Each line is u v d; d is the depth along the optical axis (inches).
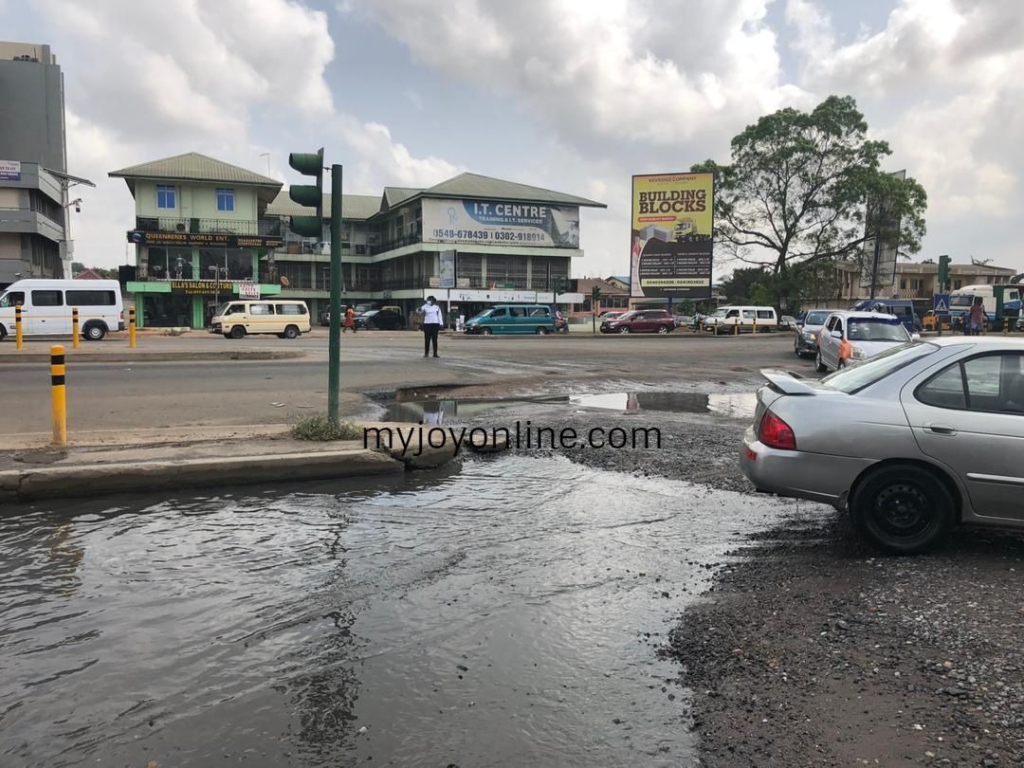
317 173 331.3
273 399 478.9
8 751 119.0
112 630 161.5
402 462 308.8
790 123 2128.4
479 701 134.7
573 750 120.1
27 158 2271.2
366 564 201.6
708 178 1966.0
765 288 2400.3
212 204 2071.9
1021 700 130.8
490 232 2374.5
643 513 251.3
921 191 2181.3
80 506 253.9
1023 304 1895.9
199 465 278.2
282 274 2635.3
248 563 201.8
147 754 118.6
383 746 121.0
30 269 1921.8
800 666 145.6
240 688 138.6
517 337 1552.7
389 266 2679.6
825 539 224.1
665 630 163.5
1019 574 191.5
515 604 177.0
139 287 1983.3
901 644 152.9
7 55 2368.4
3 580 188.5
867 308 1461.6
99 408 429.4
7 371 619.8
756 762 116.3
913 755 116.8
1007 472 198.4
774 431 214.7
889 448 204.1
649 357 979.9
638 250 2031.3
